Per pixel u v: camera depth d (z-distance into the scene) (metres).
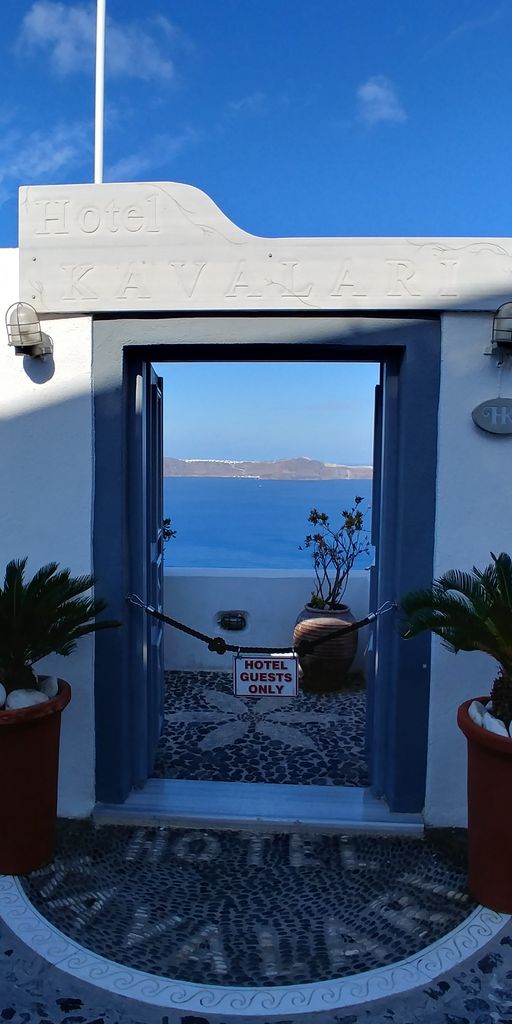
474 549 3.79
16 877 3.43
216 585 6.97
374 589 4.52
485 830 3.17
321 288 3.68
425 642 3.88
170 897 3.35
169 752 4.98
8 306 3.86
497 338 3.59
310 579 6.93
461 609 3.18
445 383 3.73
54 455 3.90
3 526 3.96
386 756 4.14
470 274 3.63
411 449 3.78
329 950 2.97
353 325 3.74
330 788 4.36
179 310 3.74
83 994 2.70
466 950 2.94
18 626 3.36
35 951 2.91
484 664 3.86
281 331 3.75
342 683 6.49
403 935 3.06
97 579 3.93
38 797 3.44
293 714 5.80
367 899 3.34
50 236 3.74
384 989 2.74
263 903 3.31
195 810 4.05
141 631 4.22
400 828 3.89
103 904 3.27
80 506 3.91
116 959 2.89
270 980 2.79
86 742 4.03
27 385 3.89
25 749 3.36
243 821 3.97
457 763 3.92
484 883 3.21
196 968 2.86
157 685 4.90
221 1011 2.62
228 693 6.32
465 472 3.76
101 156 3.90
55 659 4.01
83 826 3.99
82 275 3.74
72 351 3.84
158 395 4.92
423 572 3.82
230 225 3.69
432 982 2.77
